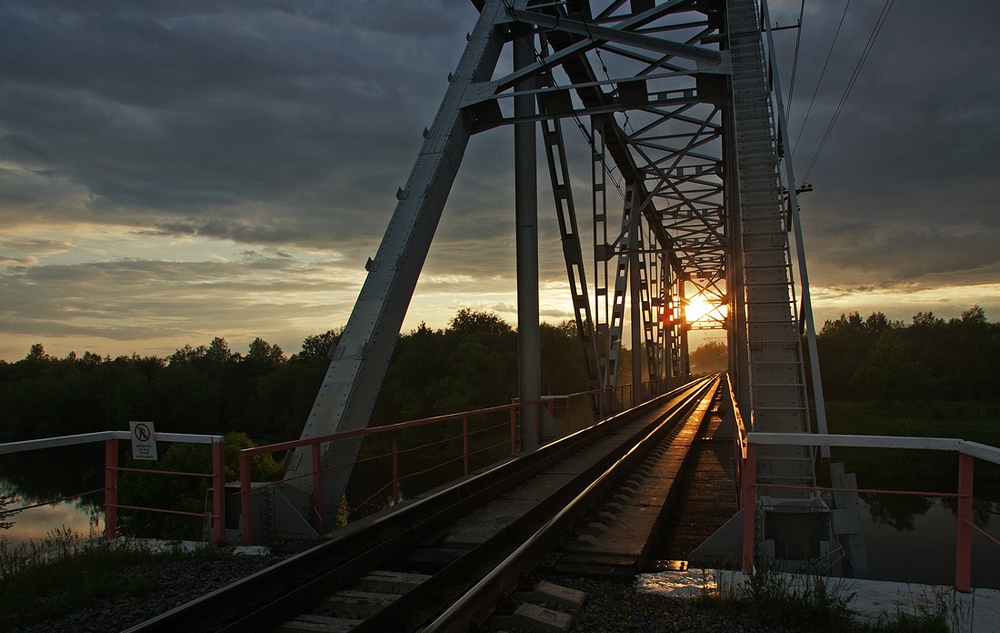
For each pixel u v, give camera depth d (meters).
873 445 4.22
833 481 5.56
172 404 63.56
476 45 12.37
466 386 52.31
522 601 4.32
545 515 7.14
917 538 18.20
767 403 7.54
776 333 7.98
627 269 27.33
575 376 74.50
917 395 58.62
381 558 5.33
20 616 4.04
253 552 5.44
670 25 14.30
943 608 3.70
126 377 65.25
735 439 9.03
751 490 4.62
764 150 9.59
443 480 38.28
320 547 4.99
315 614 4.27
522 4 12.94
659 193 31.36
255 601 4.27
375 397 8.31
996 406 56.38
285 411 62.84
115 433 5.88
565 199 16.55
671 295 51.03
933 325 87.31
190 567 5.05
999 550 16.88
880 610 3.91
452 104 11.49
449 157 10.82
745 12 11.45
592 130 21.06
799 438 4.39
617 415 18.39
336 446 7.36
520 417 12.99
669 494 8.51
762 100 10.39
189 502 20.72
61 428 62.72
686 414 25.97
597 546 5.65
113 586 4.53
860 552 5.34
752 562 4.60
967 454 3.98
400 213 9.79
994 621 3.65
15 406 67.62
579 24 12.12
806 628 3.75
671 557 6.54
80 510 24.75
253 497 5.92
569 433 14.04
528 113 13.23
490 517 7.01
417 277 9.62
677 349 57.50
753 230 8.76
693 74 11.14
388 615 3.87
